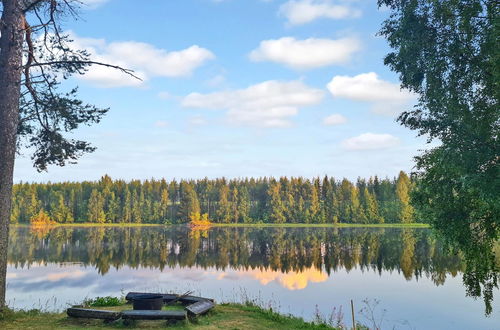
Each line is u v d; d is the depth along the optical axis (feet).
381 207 430.61
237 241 234.79
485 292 48.67
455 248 47.67
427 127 43.96
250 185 536.01
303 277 99.81
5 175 34.24
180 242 227.81
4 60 34.96
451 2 39.73
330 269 113.60
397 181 443.73
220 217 501.97
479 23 39.27
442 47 41.75
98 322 33.76
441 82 41.98
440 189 45.80
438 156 42.29
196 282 91.76
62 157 45.03
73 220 484.74
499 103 38.93
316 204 466.70
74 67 40.73
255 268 118.42
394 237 243.19
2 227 34.12
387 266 116.78
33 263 125.39
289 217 480.64
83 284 87.81
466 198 45.96
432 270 106.93
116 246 194.59
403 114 46.42
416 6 42.22
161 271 111.55
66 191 508.12
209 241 236.02
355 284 88.02
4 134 34.37
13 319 33.88
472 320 56.65
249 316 38.91
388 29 45.68
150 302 36.09
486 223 46.14
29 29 37.01
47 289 80.94
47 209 491.31
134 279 95.86
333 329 37.24
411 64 43.11
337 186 483.92
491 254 48.32
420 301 69.21
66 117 42.39
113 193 502.38
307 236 271.08
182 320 33.71
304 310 62.34
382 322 55.11
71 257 143.74
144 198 516.32
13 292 77.61
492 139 39.14
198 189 550.36
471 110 41.24
